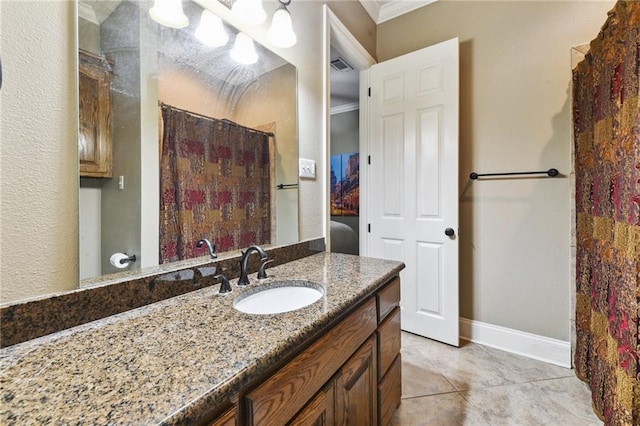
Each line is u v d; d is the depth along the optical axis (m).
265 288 1.11
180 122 1.13
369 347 1.12
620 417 1.08
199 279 1.08
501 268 2.13
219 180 1.28
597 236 1.41
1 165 0.67
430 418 1.45
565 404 1.53
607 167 1.28
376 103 2.50
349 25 2.21
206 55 1.21
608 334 1.26
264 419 0.63
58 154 0.76
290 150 1.64
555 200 1.93
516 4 2.04
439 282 2.21
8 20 0.68
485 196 2.18
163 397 0.47
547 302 1.97
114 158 0.91
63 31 0.77
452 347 2.14
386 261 1.50
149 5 1.01
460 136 2.27
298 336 0.70
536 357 2.00
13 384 0.50
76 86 0.80
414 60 2.29
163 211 1.06
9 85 0.68
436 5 2.38
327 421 0.84
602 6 1.79
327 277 1.20
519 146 2.05
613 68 1.20
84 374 0.53
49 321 0.70
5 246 0.67
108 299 0.82
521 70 2.03
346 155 4.51
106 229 0.87
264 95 1.48
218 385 0.50
